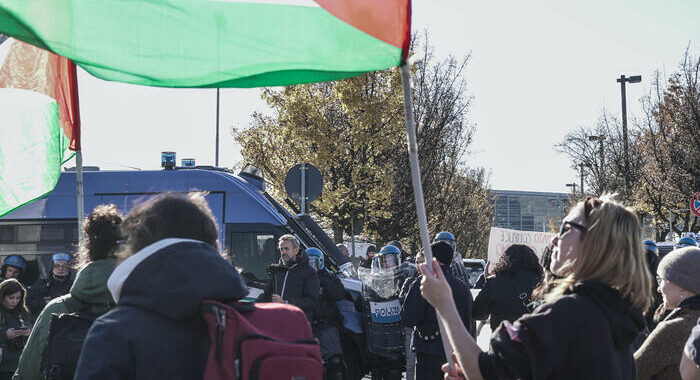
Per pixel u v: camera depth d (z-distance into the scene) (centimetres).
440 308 296
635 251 270
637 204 3086
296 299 823
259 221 1019
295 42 359
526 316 261
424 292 301
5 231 1036
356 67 352
